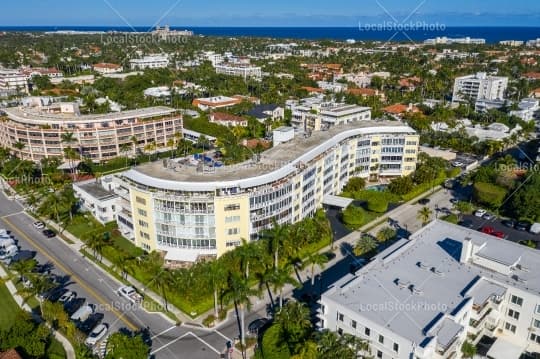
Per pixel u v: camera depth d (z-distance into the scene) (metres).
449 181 167.00
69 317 88.44
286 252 103.12
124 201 121.31
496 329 80.88
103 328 85.12
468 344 73.25
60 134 177.62
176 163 119.31
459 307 71.19
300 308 80.25
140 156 191.00
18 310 92.00
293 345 75.38
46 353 79.25
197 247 105.62
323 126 182.00
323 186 136.12
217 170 112.81
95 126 182.88
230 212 103.06
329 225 125.00
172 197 101.44
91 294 97.75
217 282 87.94
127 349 73.56
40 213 136.38
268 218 108.56
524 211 134.38
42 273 104.06
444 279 79.44
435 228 98.94
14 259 109.44
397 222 133.88
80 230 128.00
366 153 160.25
